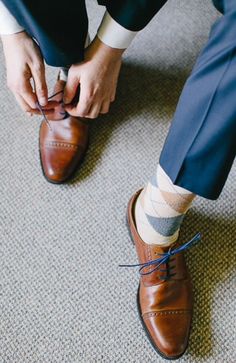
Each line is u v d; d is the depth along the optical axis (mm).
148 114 1141
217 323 942
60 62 868
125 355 913
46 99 919
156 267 900
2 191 1044
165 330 893
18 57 853
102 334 928
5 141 1093
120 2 785
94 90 896
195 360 911
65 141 1035
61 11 778
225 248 1016
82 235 1011
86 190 1054
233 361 913
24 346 914
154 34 1230
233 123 598
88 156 1087
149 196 843
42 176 1061
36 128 1110
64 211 1032
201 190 695
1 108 1127
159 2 805
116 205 1043
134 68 1190
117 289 966
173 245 920
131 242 1009
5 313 938
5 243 997
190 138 639
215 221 1038
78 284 968
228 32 568
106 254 996
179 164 670
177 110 667
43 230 1013
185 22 1253
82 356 911
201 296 966
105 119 1127
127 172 1077
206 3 1267
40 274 974
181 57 1212
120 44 857
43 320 935
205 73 596
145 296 920
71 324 934
